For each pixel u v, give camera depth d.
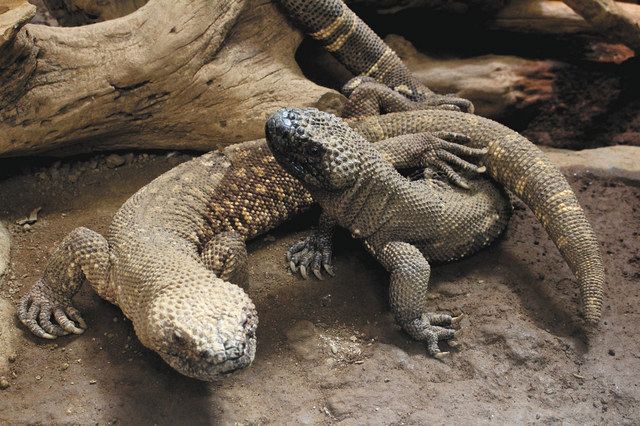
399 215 1.24
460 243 1.28
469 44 1.59
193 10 1.33
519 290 1.26
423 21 1.55
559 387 1.19
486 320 1.23
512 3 1.55
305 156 1.20
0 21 1.23
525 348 1.21
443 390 1.17
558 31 1.55
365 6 1.50
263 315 1.23
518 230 1.33
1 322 1.20
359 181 1.22
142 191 1.27
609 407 1.17
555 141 1.60
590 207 1.36
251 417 1.15
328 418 1.15
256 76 1.36
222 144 1.39
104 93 1.32
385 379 1.18
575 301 1.26
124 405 1.15
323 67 1.49
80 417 1.14
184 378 1.17
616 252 1.31
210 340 1.08
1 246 1.28
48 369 1.18
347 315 1.24
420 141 1.32
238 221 1.29
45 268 1.24
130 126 1.36
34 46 1.28
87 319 1.22
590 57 1.59
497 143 1.32
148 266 1.17
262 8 1.37
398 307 1.21
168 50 1.32
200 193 1.28
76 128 1.33
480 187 1.32
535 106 1.57
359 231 1.25
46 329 1.20
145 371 1.17
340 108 1.38
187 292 1.12
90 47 1.31
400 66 1.45
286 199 1.32
